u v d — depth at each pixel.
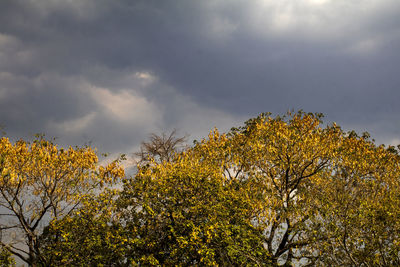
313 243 14.18
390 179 18.16
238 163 20.05
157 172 16.55
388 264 13.38
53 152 17.53
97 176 17.69
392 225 13.78
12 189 15.80
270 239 17.48
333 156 18.38
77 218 14.94
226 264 13.68
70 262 14.05
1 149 15.98
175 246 14.10
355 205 14.91
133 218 15.79
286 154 18.67
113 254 14.32
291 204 16.95
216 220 14.69
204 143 21.70
